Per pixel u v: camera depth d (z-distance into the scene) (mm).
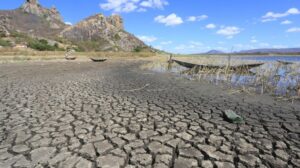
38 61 33562
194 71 18641
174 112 7160
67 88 11359
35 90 10750
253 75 15945
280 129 5707
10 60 32062
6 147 4652
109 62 37344
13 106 7762
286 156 4312
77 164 4012
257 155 4352
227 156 4312
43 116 6652
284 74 14727
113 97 9344
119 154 4371
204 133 5418
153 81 14414
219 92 10766
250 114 7039
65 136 5203
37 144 4789
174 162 4086
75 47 75812
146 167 3924
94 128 5711
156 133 5406
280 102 8773
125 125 5941
